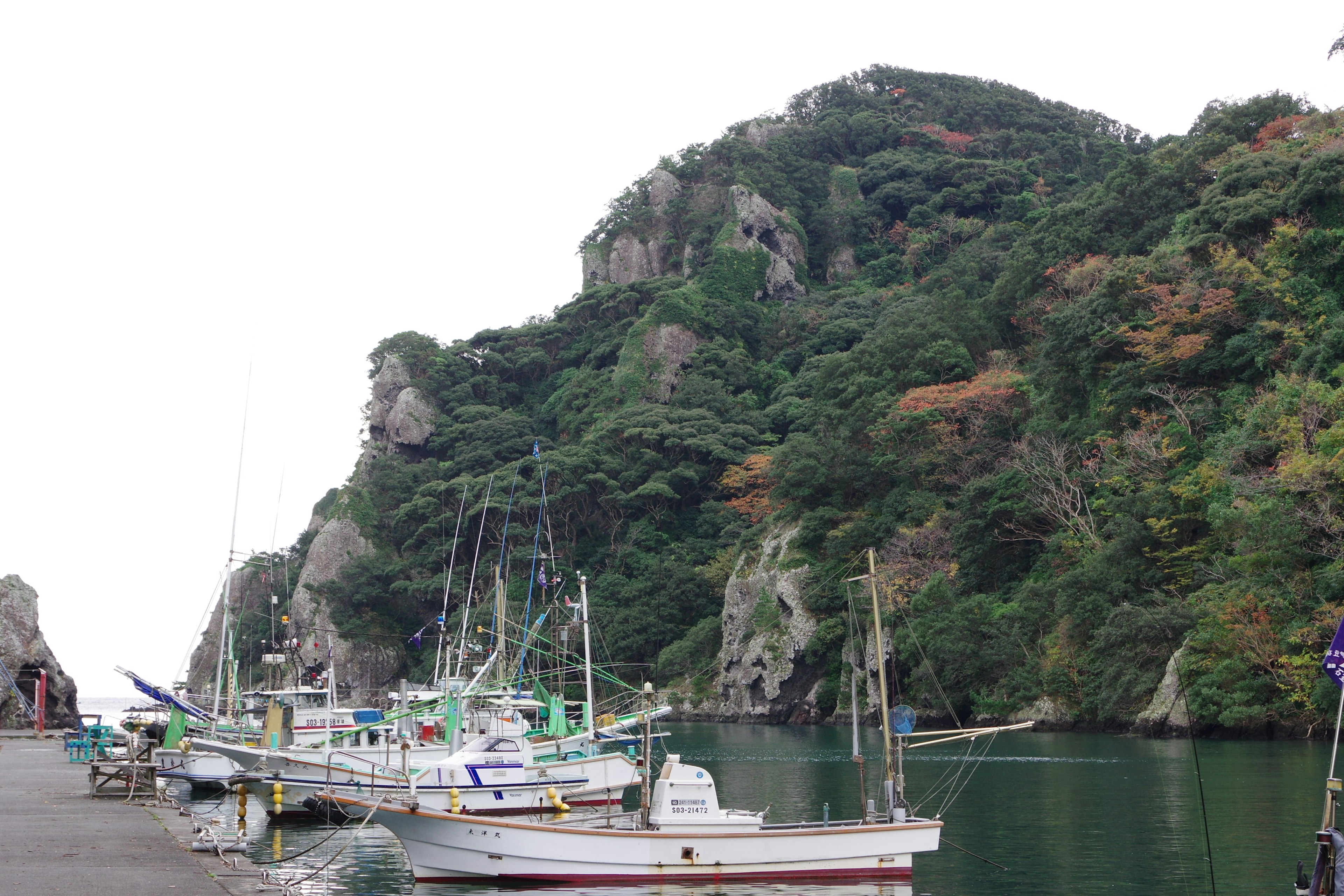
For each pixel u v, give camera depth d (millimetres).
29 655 93938
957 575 99938
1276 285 87812
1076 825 38344
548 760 44969
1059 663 83438
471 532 159500
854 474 118188
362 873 32812
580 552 153500
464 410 191500
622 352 190250
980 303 142625
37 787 45906
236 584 153375
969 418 114438
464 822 30547
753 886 29688
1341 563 65250
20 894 23234
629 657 132250
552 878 30109
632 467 158375
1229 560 72812
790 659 113875
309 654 151750
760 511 138000
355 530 176875
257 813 46062
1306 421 74375
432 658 148125
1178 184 124875
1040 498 95688
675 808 30922
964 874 31000
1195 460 85250
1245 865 30906
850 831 30172
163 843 31062
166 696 57469
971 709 92062
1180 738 70500
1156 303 96812
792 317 196250
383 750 45188
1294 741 64875
